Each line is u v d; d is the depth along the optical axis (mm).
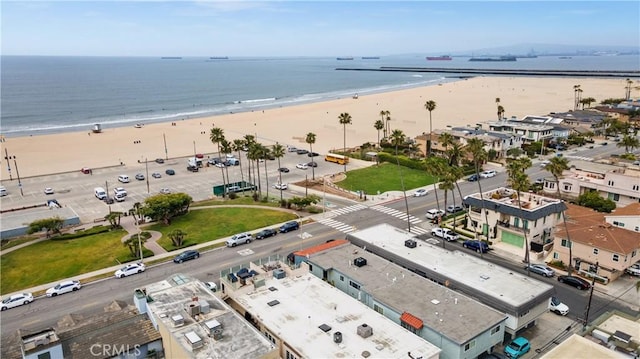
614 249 62281
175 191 111375
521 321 48906
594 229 68625
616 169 95812
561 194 95125
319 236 81562
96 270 68812
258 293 49469
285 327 42844
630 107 189250
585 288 61406
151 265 70438
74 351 38531
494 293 51031
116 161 144875
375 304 50000
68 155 152500
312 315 45000
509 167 82750
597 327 43781
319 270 58719
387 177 120562
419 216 91375
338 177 121125
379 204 99500
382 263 58969
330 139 176500
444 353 43188
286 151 155000
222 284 51812
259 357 36344
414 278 54719
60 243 79250
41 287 63875
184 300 45438
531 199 80250
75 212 95000
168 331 39406
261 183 117812
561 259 68875
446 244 77562
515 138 140625
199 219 90938
